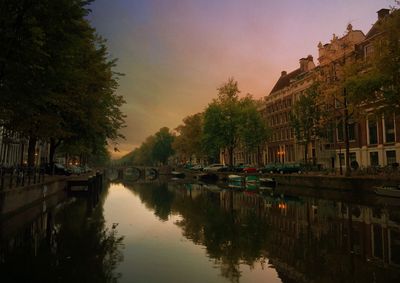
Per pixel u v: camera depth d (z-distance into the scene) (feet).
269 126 207.00
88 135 94.58
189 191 129.08
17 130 63.36
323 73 125.49
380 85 77.56
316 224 55.93
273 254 38.52
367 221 57.57
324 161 151.23
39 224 55.21
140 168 344.69
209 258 37.09
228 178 175.83
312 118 128.98
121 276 31.19
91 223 57.88
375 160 126.52
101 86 79.36
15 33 38.47
